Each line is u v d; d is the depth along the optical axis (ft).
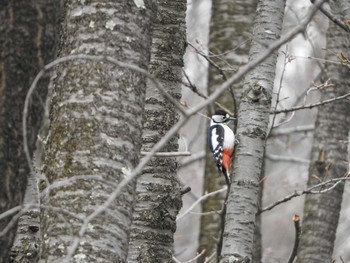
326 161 43.93
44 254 23.38
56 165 23.79
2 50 24.38
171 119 35.53
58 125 24.11
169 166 35.24
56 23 25.25
